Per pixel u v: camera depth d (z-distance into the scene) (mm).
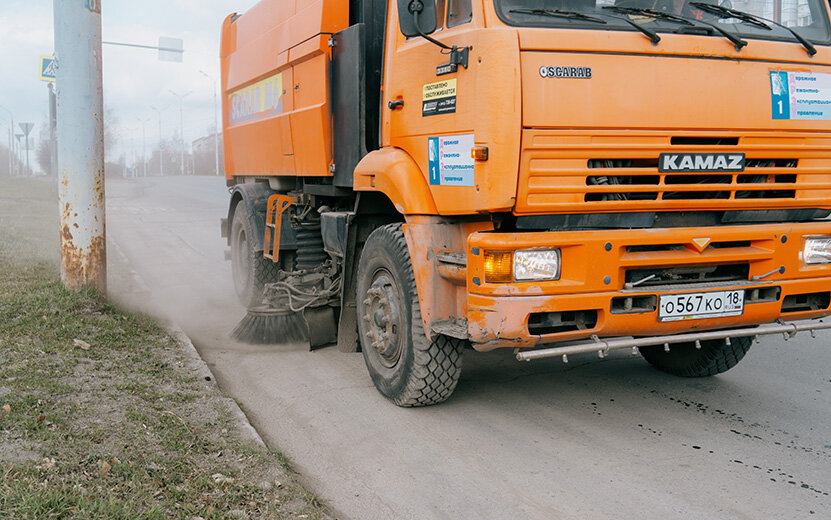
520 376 5504
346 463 3938
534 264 3777
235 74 8461
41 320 5734
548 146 3768
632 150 3900
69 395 4332
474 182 3930
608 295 3830
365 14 5387
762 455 3984
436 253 4359
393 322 4762
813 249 4258
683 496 3504
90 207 6266
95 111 6230
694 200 4059
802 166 4297
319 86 5957
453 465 3896
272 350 6324
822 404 4797
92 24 6105
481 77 3809
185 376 4902
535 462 3922
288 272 7051
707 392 5082
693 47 3977
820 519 3270
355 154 5473
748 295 4164
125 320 6066
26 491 3066
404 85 4684
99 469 3381
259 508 3180
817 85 4289
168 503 3127
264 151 7520
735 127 4082
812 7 4480
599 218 3963
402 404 4746
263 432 4387
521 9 3906
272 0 7133
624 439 4234
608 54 3844
